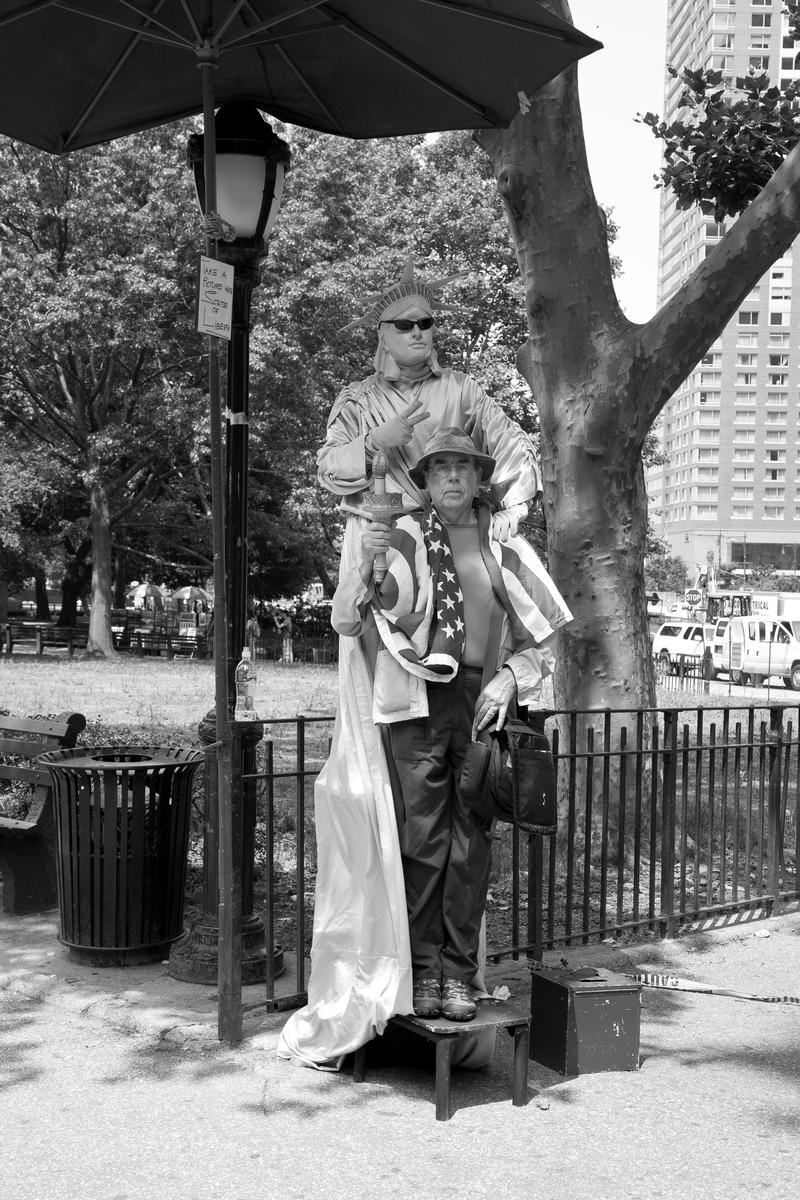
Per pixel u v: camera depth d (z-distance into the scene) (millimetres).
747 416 160250
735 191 9625
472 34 4574
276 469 31016
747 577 96062
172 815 5562
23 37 4762
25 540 39719
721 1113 4062
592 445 7949
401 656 4031
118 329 25859
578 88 7824
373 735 4191
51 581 69250
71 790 5422
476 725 4078
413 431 4406
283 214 26500
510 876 7352
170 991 5094
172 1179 3504
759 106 9477
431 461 4281
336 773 4234
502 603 4281
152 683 23500
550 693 18750
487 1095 4184
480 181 32125
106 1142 3746
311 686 22828
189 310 27562
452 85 5082
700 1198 3438
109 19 4305
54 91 5219
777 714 6895
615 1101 4148
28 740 6633
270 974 4652
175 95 5508
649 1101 4152
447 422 4527
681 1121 3986
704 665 39156
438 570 4145
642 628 8148
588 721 7961
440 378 4613
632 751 6043
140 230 26031
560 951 5852
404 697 4062
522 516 4398
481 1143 3777
